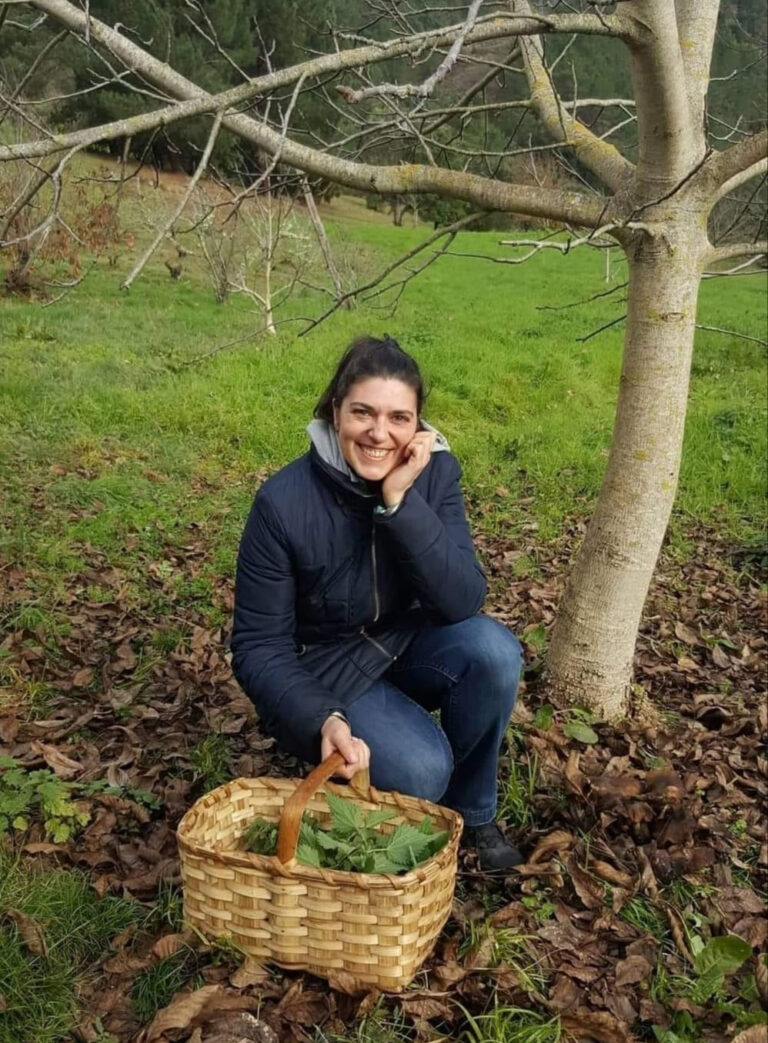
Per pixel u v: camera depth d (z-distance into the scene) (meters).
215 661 3.95
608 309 17.45
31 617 4.11
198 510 6.06
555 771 3.13
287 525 2.44
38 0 2.70
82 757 3.14
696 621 4.91
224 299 15.09
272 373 9.56
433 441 2.37
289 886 2.08
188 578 4.95
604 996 2.30
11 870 2.49
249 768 3.11
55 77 11.57
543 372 10.48
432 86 1.96
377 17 3.26
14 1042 2.04
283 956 2.15
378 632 2.65
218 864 2.11
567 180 4.08
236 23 8.48
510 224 32.53
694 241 3.14
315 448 2.43
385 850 2.24
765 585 5.64
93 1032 2.07
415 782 2.44
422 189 3.28
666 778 3.07
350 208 34.19
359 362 2.34
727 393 10.93
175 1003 2.05
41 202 12.41
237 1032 2.02
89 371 9.26
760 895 2.80
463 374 10.42
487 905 2.57
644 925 2.56
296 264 17.47
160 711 3.52
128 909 2.40
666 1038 2.17
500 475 7.48
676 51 2.77
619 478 3.37
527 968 2.35
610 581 3.43
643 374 3.25
